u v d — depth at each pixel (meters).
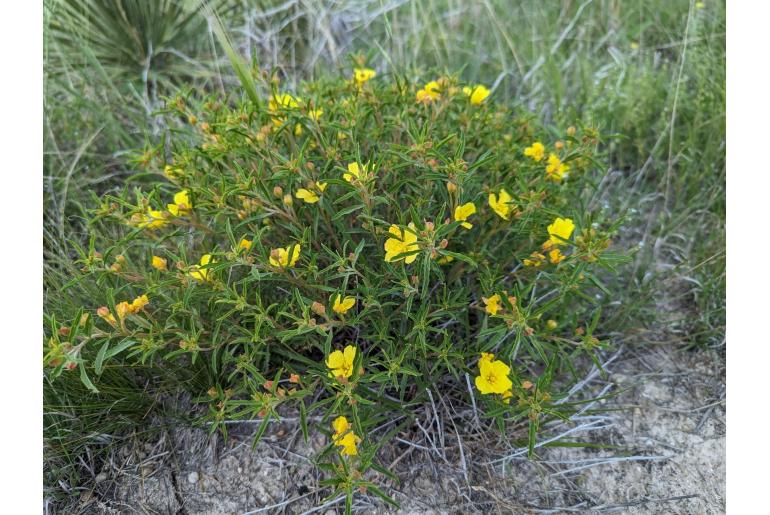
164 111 0.48
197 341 0.40
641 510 0.44
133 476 0.45
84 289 0.46
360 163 0.39
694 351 0.52
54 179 0.59
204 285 0.40
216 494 0.44
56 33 0.67
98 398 0.44
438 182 0.43
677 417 0.48
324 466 0.37
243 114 0.43
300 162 0.40
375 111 0.48
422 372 0.44
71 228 0.55
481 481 0.44
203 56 0.74
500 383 0.40
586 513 0.43
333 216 0.41
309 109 0.43
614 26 0.76
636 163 0.66
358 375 0.37
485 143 0.50
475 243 0.45
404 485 0.44
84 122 0.63
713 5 0.73
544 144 0.55
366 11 0.78
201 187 0.42
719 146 0.61
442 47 0.73
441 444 0.44
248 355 0.40
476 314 0.48
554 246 0.42
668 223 0.59
